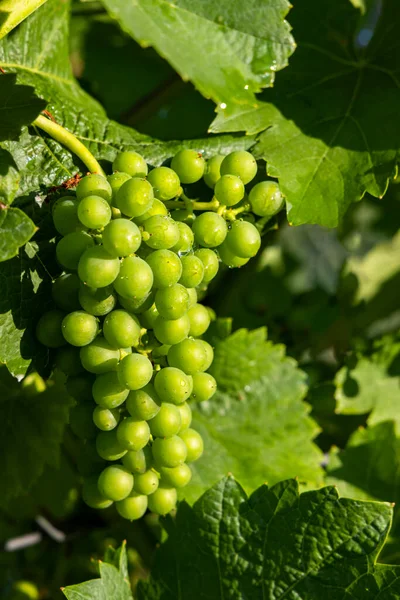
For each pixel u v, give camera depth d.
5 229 0.57
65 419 0.72
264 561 0.64
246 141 0.66
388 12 0.70
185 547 0.65
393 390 0.80
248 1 0.66
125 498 0.61
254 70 0.66
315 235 0.86
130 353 0.59
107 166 0.65
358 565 0.62
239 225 0.60
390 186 0.83
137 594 0.66
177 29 0.65
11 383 0.71
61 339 0.59
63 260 0.58
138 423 0.58
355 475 0.74
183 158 0.61
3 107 0.59
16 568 0.80
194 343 0.59
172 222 0.58
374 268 0.93
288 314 0.82
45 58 0.68
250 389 0.74
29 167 0.62
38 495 0.76
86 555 0.79
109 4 0.64
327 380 0.81
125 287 0.57
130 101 0.93
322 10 0.70
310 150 0.66
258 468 0.73
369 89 0.68
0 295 0.59
